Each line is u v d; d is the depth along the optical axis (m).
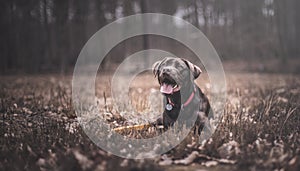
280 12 33.22
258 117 6.60
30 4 28.42
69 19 31.09
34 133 5.41
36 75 23.52
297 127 5.91
